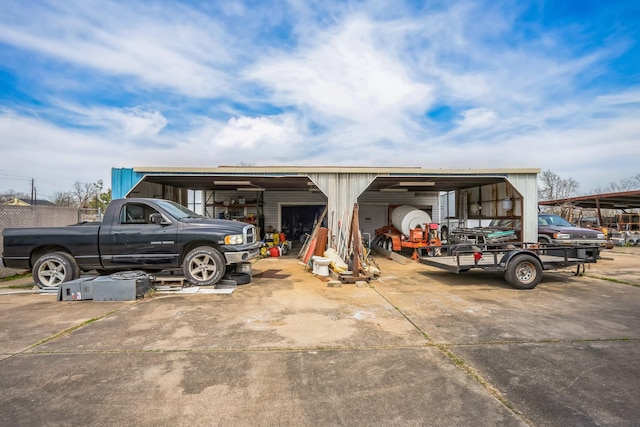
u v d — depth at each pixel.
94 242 6.84
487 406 2.66
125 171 10.57
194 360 3.50
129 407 2.65
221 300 6.03
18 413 2.55
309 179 11.05
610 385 2.98
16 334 4.26
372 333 4.32
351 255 10.17
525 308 5.54
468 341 4.04
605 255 13.40
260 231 16.28
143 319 4.89
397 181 12.97
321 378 3.12
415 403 2.71
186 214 7.56
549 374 3.19
